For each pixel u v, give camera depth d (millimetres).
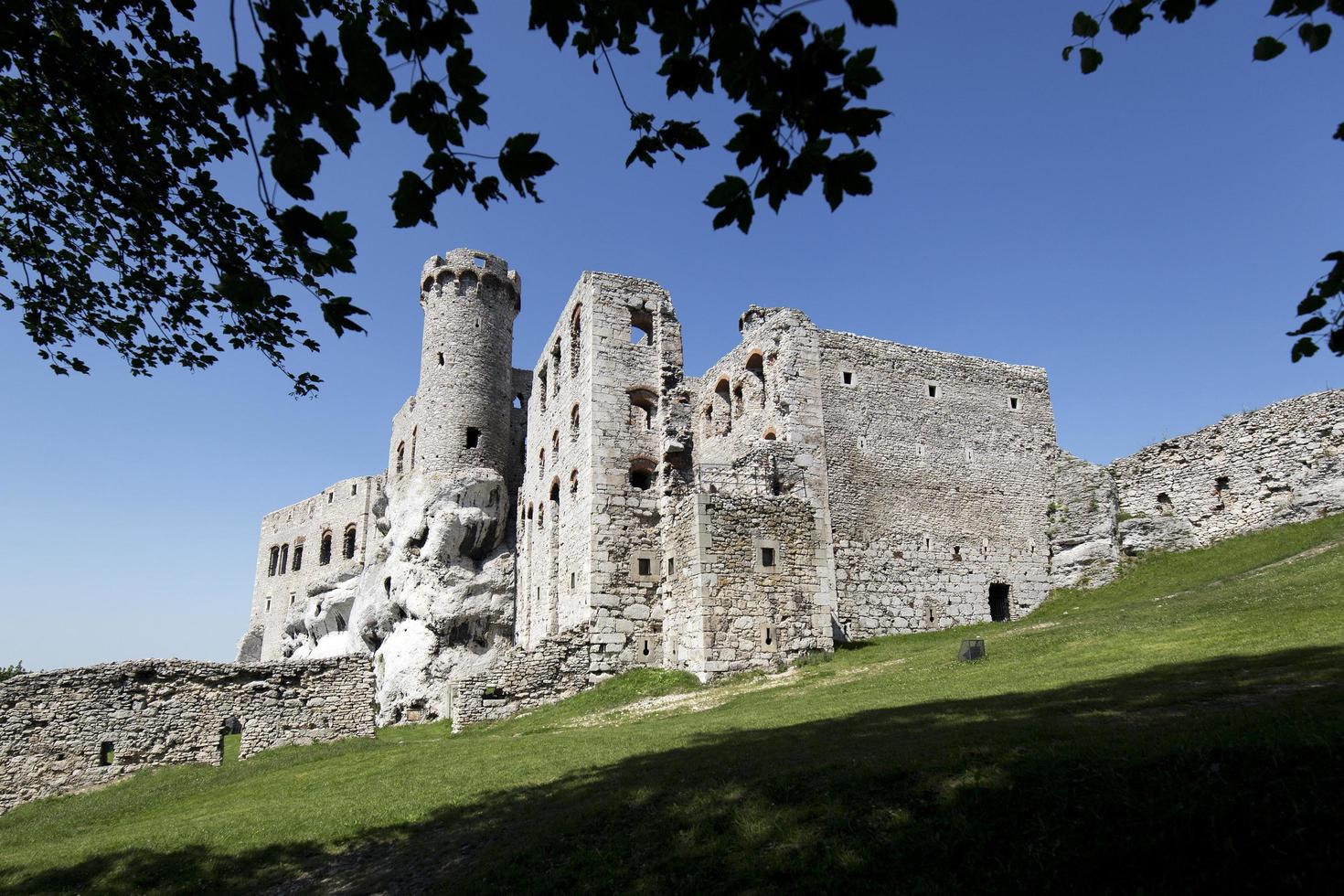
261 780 19719
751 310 40750
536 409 44031
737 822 9211
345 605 61375
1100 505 39250
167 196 9539
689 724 18094
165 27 8648
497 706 27094
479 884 9375
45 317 11211
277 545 74812
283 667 24422
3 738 21078
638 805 10641
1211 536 37469
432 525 46062
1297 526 34219
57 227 10297
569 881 8938
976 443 40188
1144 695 11906
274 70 5742
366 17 8828
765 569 27312
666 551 30172
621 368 33125
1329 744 7176
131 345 11609
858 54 5289
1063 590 38969
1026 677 16438
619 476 31594
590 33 6344
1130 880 6449
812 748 12000
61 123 9172
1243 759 7391
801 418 36312
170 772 21906
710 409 43688
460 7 5742
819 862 7828
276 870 11719
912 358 40062
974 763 8977
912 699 16172
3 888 12359
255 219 9719
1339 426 34125
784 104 5441
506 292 52906
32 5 8281
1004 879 6820
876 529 36375
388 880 10500
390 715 43688
